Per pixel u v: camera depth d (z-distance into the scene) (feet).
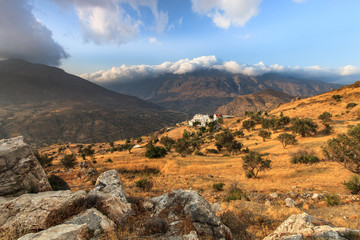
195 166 139.95
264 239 25.38
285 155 158.10
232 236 27.20
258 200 58.85
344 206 47.44
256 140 264.11
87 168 113.80
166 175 114.83
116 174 37.06
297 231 23.11
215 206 41.27
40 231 18.83
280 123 277.03
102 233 20.85
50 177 37.91
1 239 18.21
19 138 29.81
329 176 89.71
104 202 25.64
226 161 162.09
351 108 240.73
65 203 24.09
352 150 69.46
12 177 25.48
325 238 19.84
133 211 26.73
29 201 22.76
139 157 177.17
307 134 202.90
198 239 20.84
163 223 22.85
